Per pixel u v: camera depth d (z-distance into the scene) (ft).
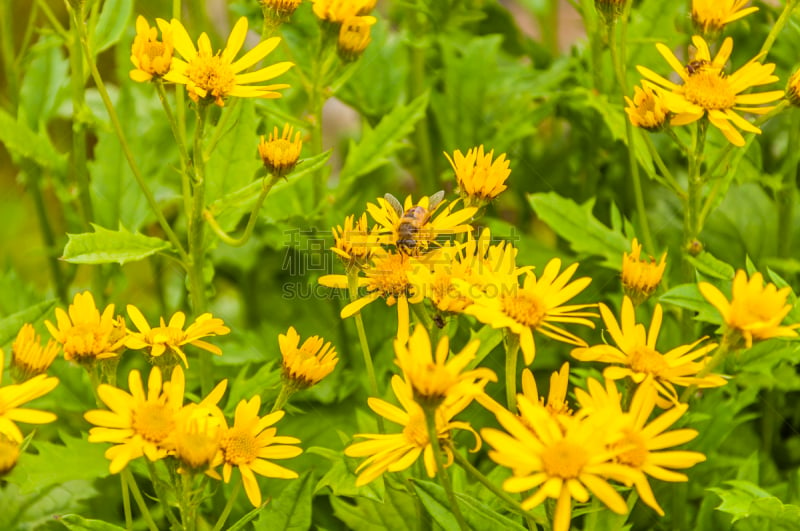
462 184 1.91
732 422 2.17
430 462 1.78
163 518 2.25
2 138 2.29
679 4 2.34
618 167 2.58
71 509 2.21
